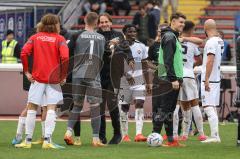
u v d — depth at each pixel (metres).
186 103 26.78
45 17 23.23
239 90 24.91
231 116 34.72
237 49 24.59
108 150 23.19
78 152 22.58
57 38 23.22
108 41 25.08
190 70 26.38
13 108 36.78
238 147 24.39
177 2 46.97
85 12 47.09
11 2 45.75
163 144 24.92
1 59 39.81
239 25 45.12
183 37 26.47
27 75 23.27
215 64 26.08
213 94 26.16
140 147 24.17
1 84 36.69
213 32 26.11
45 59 23.12
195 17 47.72
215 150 23.48
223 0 48.62
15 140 24.58
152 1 44.22
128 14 48.31
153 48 26.27
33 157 21.38
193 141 26.61
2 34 42.00
